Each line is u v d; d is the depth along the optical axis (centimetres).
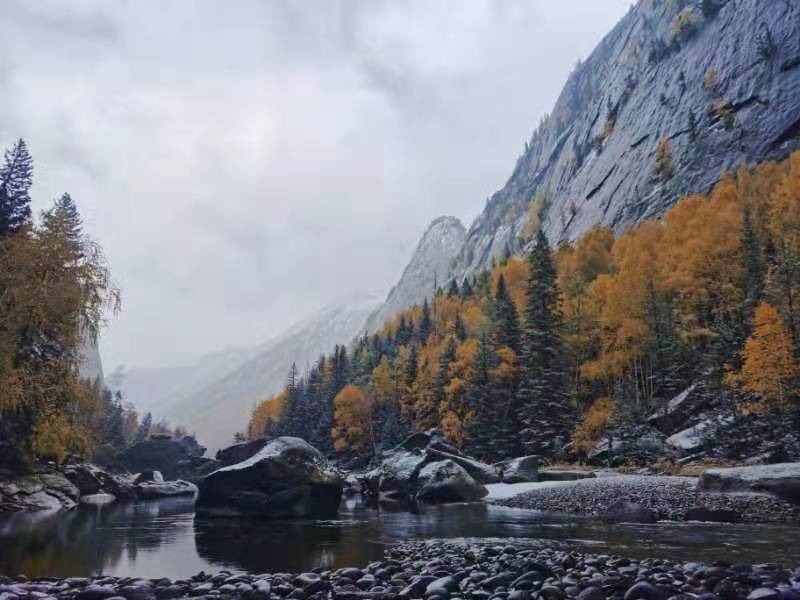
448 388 7362
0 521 2061
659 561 1091
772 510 1898
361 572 1044
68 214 2656
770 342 3859
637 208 15238
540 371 5562
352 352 15188
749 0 17088
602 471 3922
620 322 6344
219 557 1314
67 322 2380
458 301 13850
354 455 9119
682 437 4300
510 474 3809
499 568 1050
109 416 9669
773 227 7012
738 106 14838
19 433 2939
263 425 15000
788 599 759
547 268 6153
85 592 847
